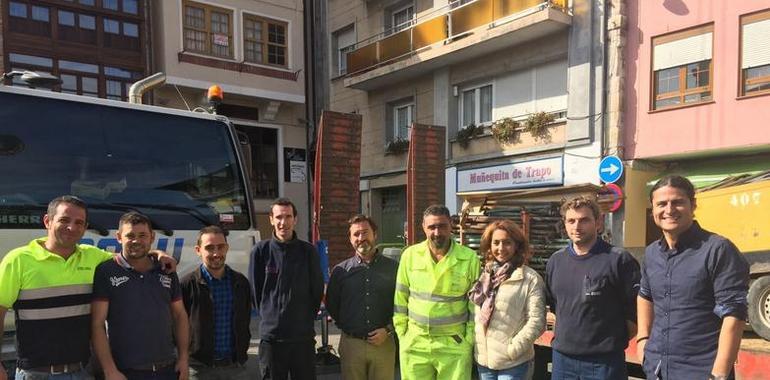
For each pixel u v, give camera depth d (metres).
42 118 4.54
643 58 11.78
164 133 5.09
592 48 12.31
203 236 3.76
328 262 6.15
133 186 4.82
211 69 16.53
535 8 12.86
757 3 10.26
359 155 6.55
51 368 3.07
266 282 3.93
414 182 7.38
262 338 3.94
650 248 3.09
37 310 3.04
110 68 15.75
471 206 7.56
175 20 16.02
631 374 5.05
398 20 17.66
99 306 3.19
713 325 2.77
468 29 14.34
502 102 14.49
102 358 3.17
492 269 3.76
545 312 3.55
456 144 15.48
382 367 4.15
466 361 3.73
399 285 3.93
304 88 18.50
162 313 3.36
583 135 12.43
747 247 5.71
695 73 11.10
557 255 3.54
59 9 14.95
